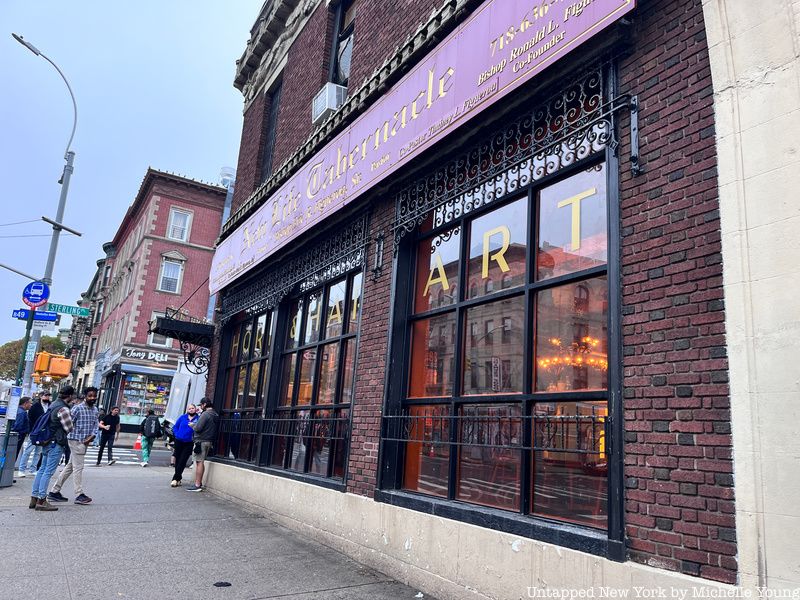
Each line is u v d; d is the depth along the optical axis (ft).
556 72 16.78
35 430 27.40
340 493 23.12
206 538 23.22
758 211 11.51
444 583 17.02
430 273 22.43
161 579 17.26
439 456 19.75
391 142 23.13
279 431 31.53
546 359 16.56
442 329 21.15
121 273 131.95
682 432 12.05
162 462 61.98
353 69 31.30
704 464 11.57
